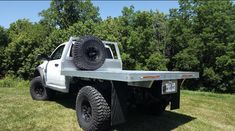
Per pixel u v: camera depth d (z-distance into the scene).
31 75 23.97
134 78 4.27
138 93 5.17
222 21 26.83
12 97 8.39
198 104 8.52
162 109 6.12
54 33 22.72
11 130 4.95
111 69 6.91
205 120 6.42
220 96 11.55
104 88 4.94
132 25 25.45
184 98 9.74
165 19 29.86
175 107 5.37
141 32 24.89
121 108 4.64
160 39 29.14
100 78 4.80
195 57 26.45
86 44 6.18
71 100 7.96
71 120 5.74
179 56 26.77
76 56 6.10
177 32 28.67
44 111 6.46
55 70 6.87
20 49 24.25
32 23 32.25
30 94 8.66
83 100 5.11
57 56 7.10
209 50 27.05
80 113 5.23
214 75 26.30
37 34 25.64
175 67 28.39
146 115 6.42
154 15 28.73
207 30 26.75
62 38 22.28
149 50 25.27
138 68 23.83
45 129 5.10
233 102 9.43
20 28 31.73
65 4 32.41
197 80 27.66
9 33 28.27
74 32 22.62
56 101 7.79
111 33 23.66
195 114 7.00
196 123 6.06
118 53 7.38
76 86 6.28
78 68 6.30
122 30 23.94
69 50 6.59
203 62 27.70
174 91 5.20
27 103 7.38
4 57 24.84
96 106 4.76
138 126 5.54
